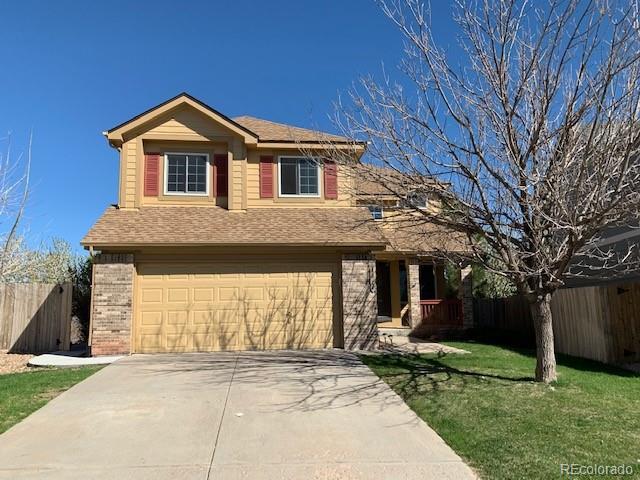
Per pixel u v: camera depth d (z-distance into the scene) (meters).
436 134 8.52
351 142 9.80
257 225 14.08
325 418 7.15
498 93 8.29
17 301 15.00
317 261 13.96
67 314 15.04
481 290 21.12
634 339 11.34
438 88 8.34
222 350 13.33
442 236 12.19
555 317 13.52
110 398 8.23
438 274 20.73
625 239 13.65
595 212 7.18
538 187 7.90
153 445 6.11
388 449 5.96
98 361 11.88
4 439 6.33
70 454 5.83
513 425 6.67
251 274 13.70
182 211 14.59
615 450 5.78
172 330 13.24
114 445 6.11
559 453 5.70
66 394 8.51
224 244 13.07
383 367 10.61
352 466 5.47
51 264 19.02
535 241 8.10
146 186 14.77
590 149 7.35
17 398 8.21
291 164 15.59
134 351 13.01
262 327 13.56
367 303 13.73
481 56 8.39
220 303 13.50
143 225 13.60
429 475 5.25
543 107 7.86
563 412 7.16
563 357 12.43
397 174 8.92
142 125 14.75
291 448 6.00
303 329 13.70
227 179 15.09
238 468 5.42
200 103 14.77
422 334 17.44
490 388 8.50
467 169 8.27
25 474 5.27
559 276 8.32
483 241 10.20
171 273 13.41
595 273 15.20
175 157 15.02
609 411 7.20
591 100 7.46
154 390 8.77
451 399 7.93
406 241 16.11
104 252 13.02
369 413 7.38
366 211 15.32
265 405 7.80
